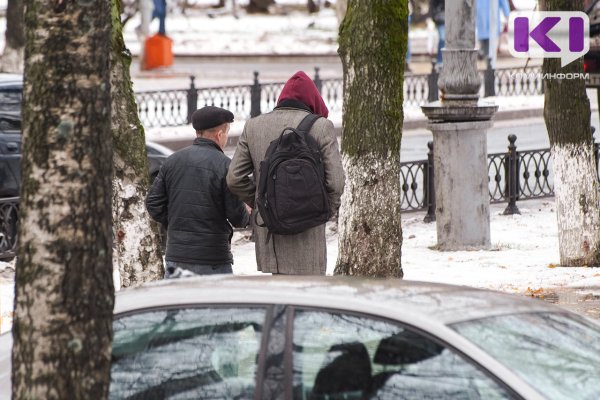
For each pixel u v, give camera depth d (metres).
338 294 11.03
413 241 38.22
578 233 31.77
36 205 9.77
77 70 9.79
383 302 10.79
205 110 19.06
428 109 36.09
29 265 9.76
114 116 22.62
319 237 18.06
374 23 24.81
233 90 71.94
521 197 45.66
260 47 118.00
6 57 83.75
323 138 17.81
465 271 31.42
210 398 11.02
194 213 18.78
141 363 11.45
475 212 36.03
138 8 102.56
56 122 9.75
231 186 18.34
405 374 10.37
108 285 9.98
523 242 37.69
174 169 18.97
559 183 31.84
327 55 114.44
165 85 90.25
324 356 10.68
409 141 65.62
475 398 10.05
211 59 114.56
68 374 9.68
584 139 31.67
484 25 86.31
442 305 10.93
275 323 10.95
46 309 9.69
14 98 36.00
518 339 10.67
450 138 35.94
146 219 22.89
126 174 22.72
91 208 9.84
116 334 11.64
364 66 24.97
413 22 119.50
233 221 18.84
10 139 35.69
